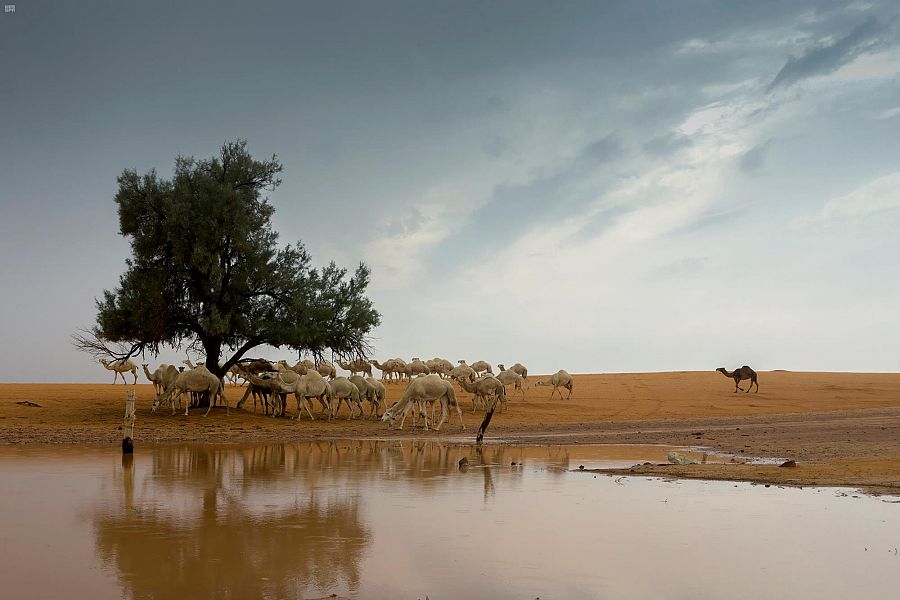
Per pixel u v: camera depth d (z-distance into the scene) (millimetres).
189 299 36969
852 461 18797
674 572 8242
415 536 9961
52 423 31812
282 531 10234
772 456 21547
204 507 12148
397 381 55281
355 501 12859
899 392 56875
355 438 28938
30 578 7824
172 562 8500
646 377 70375
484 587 7645
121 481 15336
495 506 12414
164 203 35344
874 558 8883
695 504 12664
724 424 37188
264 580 7805
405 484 15164
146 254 35875
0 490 14000
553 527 10617
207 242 35875
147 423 32312
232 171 38094
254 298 38438
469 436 30609
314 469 17875
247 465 18656
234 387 57781
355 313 39656
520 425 36719
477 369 50438
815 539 9883
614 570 8312
